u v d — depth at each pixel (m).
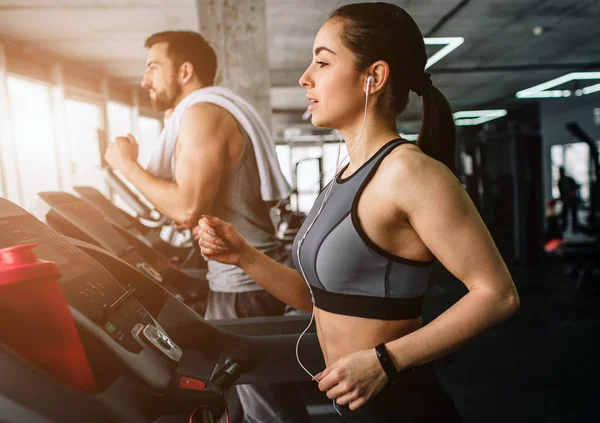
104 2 5.08
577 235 5.29
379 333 0.77
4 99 5.76
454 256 0.69
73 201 1.52
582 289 4.84
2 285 0.49
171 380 0.69
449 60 8.51
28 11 5.20
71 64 7.34
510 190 7.15
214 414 0.71
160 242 2.62
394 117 0.83
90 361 0.56
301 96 10.95
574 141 13.08
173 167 1.51
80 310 0.63
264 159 1.46
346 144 0.85
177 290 1.71
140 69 7.98
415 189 0.70
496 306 0.68
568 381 2.67
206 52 1.54
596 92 11.48
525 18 6.35
